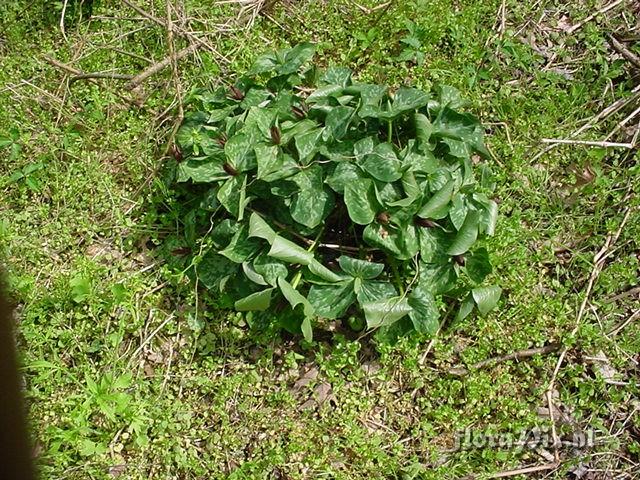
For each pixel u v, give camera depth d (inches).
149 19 71.6
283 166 55.4
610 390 56.7
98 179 65.6
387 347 56.4
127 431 54.3
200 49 72.3
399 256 55.1
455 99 61.9
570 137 68.5
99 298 58.7
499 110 69.4
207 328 59.2
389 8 75.4
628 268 62.2
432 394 56.4
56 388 55.4
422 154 55.7
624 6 77.7
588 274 61.9
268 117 58.3
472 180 58.8
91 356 58.3
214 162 58.9
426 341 58.4
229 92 64.6
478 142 59.3
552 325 59.5
